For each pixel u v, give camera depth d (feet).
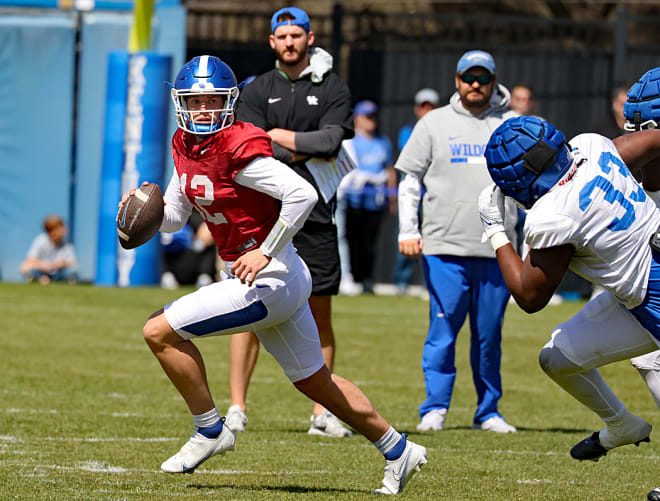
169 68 177.27
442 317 80.79
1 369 98.78
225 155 53.06
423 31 202.90
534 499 56.08
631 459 68.64
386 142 184.96
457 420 84.58
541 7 272.10
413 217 82.53
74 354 110.42
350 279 188.75
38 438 69.31
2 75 185.88
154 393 90.48
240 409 76.74
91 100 187.62
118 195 178.19
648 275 52.54
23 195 187.42
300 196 52.85
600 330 56.13
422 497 55.77
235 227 54.85
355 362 112.68
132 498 53.01
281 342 56.54
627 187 51.98
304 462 65.21
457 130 81.35
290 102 79.20
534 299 52.65
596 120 197.88
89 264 188.85
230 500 53.01
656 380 58.29
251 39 207.00
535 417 85.40
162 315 55.42
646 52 198.49
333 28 199.52
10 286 174.19
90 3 187.01
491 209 54.49
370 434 56.39
